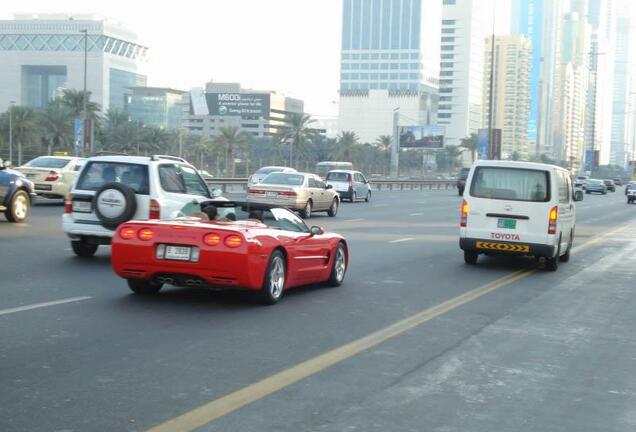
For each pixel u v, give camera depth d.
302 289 11.65
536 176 15.09
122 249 9.82
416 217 31.16
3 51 195.25
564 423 5.66
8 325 8.29
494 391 6.44
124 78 199.50
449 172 166.38
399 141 111.38
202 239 9.50
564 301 11.52
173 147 113.06
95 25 190.75
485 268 15.33
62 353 7.13
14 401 5.66
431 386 6.52
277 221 10.91
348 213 32.47
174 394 5.97
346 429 5.32
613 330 9.36
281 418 5.49
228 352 7.41
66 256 14.32
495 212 15.19
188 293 10.73
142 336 7.96
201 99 188.00
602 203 57.41
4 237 17.05
